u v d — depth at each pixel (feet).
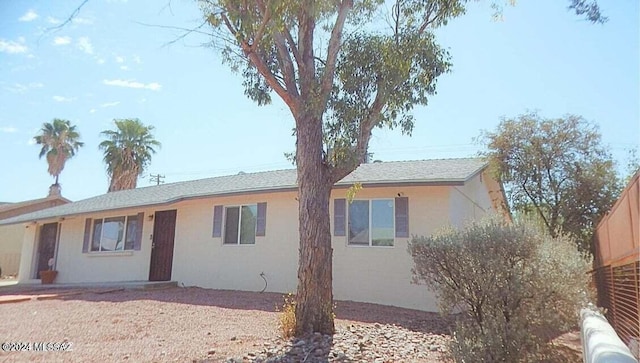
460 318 17.61
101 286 45.62
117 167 99.86
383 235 37.63
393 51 24.07
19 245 90.48
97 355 18.75
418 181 35.37
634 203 16.06
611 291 24.86
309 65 24.48
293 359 18.43
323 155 24.12
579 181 53.36
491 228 17.44
